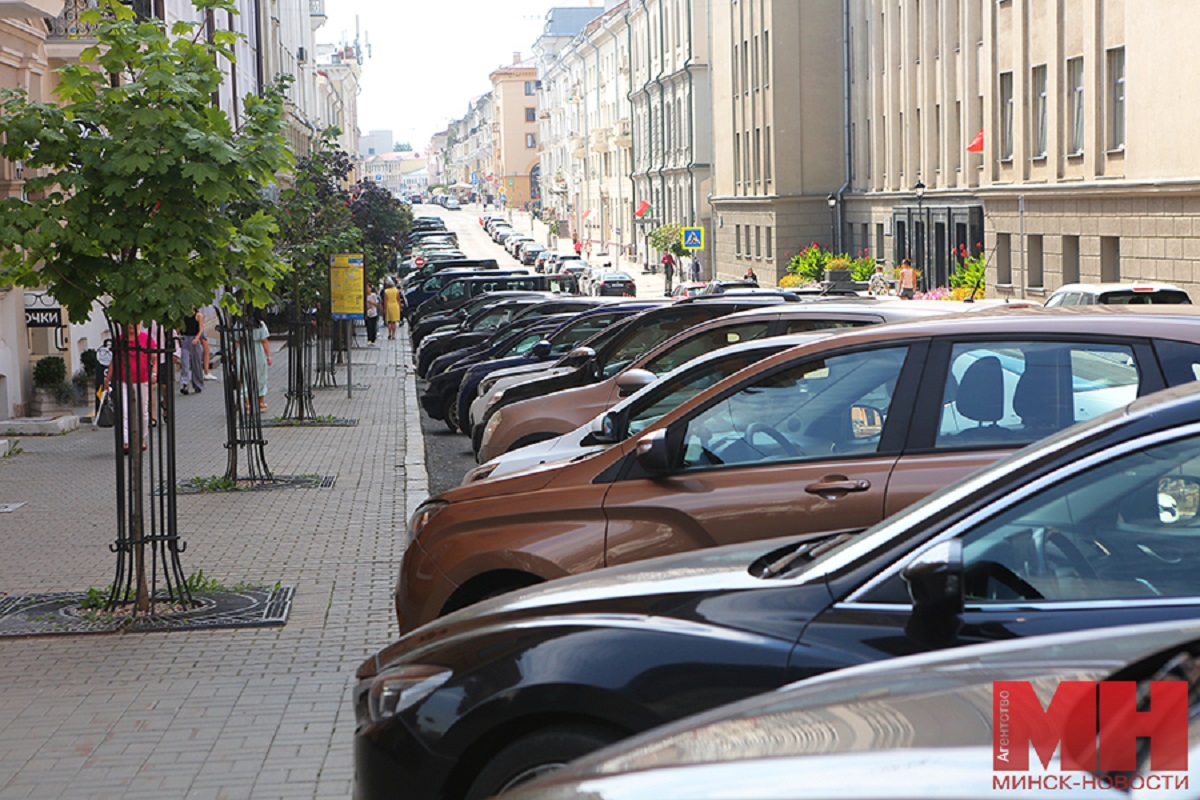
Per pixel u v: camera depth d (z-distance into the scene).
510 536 6.52
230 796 6.28
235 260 10.12
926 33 52.31
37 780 6.54
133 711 7.63
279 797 6.26
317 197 29.75
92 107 9.72
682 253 78.81
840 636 4.05
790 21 64.69
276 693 7.92
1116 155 37.50
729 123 75.56
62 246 9.67
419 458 18.98
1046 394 6.06
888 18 56.62
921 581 3.81
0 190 22.38
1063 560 3.98
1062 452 4.07
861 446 6.23
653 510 6.30
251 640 9.20
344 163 38.22
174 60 9.81
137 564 9.98
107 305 9.82
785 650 4.07
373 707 4.61
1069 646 2.70
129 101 9.60
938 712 2.40
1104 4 37.72
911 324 6.47
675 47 88.31
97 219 9.52
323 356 32.34
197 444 21.47
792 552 4.77
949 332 6.30
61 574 11.63
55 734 7.24
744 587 4.35
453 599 6.69
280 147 9.98
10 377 23.36
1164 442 3.95
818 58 65.00
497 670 4.35
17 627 9.60
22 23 23.08
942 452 6.09
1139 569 3.92
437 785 4.37
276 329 49.03
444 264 61.44
